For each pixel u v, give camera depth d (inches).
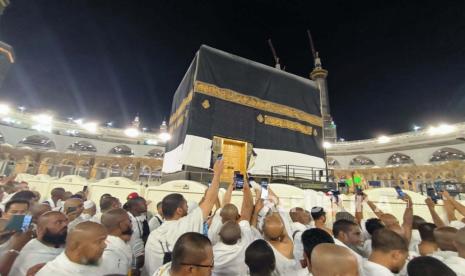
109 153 2605.8
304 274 111.9
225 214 159.8
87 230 92.0
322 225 188.4
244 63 757.9
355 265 75.0
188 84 728.3
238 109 698.2
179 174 621.3
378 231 115.7
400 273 131.0
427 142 2102.6
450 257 121.3
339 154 2524.6
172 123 857.5
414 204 454.3
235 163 646.5
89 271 90.1
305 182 649.6
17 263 108.3
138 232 163.3
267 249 99.5
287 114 786.8
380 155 2369.6
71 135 2524.6
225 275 126.2
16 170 1979.6
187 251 82.4
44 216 117.0
